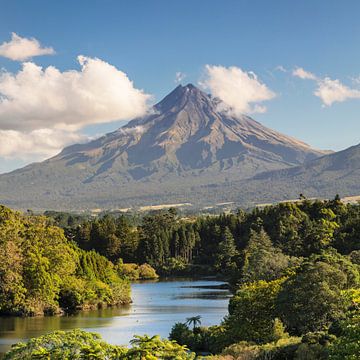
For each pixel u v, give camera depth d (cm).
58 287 9219
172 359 2970
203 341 5847
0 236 8706
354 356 2853
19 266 8650
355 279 5434
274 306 5359
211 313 8625
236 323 5466
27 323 7681
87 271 10362
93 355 2900
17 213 10062
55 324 7544
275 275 9194
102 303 9812
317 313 5131
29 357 2902
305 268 5497
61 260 9456
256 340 5294
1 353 5294
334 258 5728
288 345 4366
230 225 19988
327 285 5156
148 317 8275
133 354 2914
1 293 8519
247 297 5503
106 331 6825
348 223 13550
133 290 13362
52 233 9869
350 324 3053
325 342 4172
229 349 4722
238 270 12056
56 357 2897
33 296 8744
